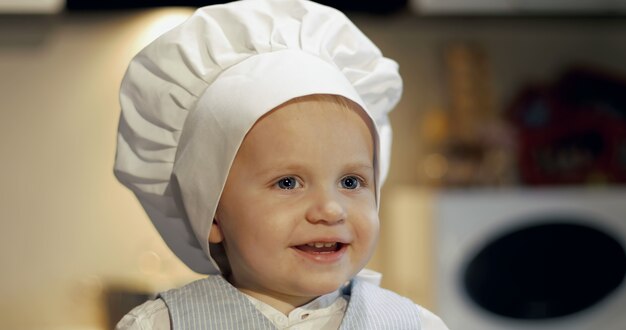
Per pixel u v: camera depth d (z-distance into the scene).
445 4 2.03
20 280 2.14
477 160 2.17
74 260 2.15
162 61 0.77
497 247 2.01
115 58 2.12
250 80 0.72
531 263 2.03
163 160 0.79
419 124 2.30
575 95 2.32
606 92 2.32
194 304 0.74
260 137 0.70
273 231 0.68
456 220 1.99
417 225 2.03
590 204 2.05
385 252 2.22
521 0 2.06
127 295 1.91
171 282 1.92
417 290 2.03
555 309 2.03
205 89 0.76
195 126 0.74
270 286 0.71
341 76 0.74
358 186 0.72
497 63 2.36
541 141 2.28
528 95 2.32
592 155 2.27
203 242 0.75
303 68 0.72
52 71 2.14
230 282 0.79
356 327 0.75
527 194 2.02
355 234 0.71
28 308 2.13
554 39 2.39
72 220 2.15
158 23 1.38
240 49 0.77
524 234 2.03
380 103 0.84
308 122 0.70
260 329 0.73
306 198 0.69
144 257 2.03
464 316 1.99
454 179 2.14
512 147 2.19
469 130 2.18
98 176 2.16
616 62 2.43
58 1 1.85
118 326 0.75
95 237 2.15
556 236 2.04
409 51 2.31
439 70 2.32
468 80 2.21
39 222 2.15
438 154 2.20
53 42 2.14
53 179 2.15
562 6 2.09
